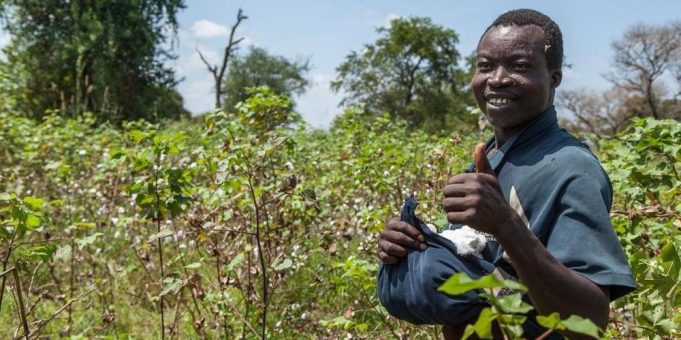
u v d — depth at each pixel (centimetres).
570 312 172
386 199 596
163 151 409
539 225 187
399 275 202
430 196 495
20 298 338
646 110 5591
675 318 305
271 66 5959
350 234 516
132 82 3294
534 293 172
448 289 136
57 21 3144
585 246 178
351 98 6022
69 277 613
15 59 2773
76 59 3036
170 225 532
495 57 206
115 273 594
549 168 191
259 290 496
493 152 219
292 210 461
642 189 421
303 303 505
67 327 480
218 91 3222
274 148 416
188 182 416
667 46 5500
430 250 196
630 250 375
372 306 421
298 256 489
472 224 172
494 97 205
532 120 204
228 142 459
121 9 3206
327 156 844
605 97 5459
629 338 356
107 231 653
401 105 5956
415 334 432
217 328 460
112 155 405
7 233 343
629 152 447
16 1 3089
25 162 878
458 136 480
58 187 764
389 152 632
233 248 475
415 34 5678
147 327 538
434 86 5850
